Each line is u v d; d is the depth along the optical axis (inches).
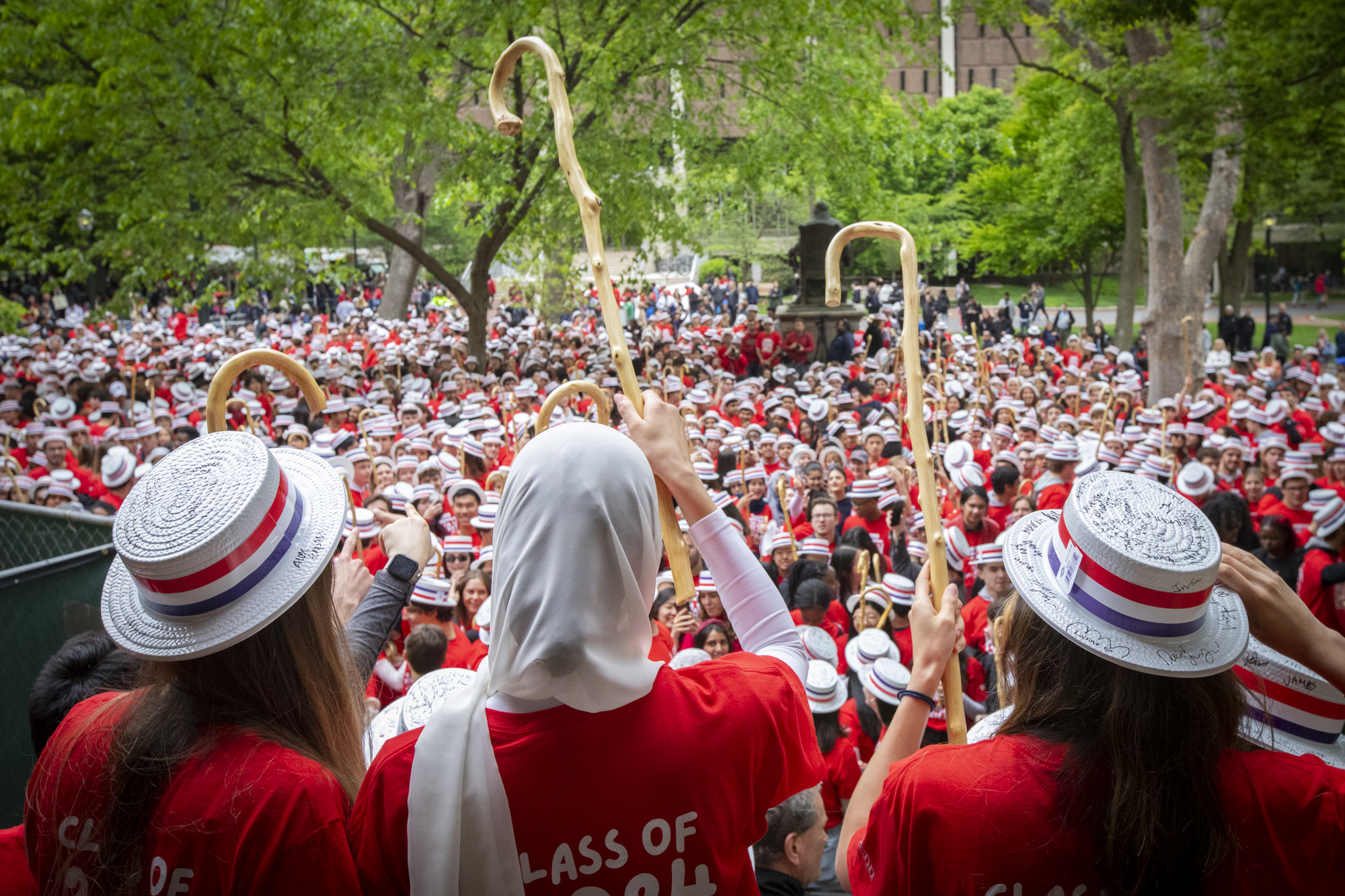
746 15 737.6
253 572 68.2
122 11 617.9
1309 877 64.6
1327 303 2046.0
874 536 375.6
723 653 234.2
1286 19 618.5
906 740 79.0
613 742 62.2
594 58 698.2
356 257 1781.5
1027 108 1176.8
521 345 958.4
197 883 64.1
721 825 63.4
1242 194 806.5
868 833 70.0
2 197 698.2
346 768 73.4
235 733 68.0
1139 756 63.0
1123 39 808.9
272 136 668.7
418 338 1069.1
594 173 708.0
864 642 233.3
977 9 862.5
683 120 759.7
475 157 685.3
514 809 61.2
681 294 1766.7
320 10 631.2
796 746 68.3
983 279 2431.1
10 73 719.1
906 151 1027.9
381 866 63.0
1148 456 477.7
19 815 179.8
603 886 61.6
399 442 498.0
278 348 1023.0
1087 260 1423.5
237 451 70.6
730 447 521.3
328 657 73.5
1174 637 64.4
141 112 644.7
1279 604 76.8
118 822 66.2
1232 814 64.1
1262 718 83.4
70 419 557.6
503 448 485.1
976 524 352.2
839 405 689.6
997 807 64.5
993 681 247.0
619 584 60.9
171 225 711.1
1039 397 757.3
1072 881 63.8
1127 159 992.2
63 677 105.3
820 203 1064.2
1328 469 377.7
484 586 276.2
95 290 1619.1
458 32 681.0
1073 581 66.9
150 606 68.3
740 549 76.4
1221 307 1328.7
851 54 882.8
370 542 317.1
